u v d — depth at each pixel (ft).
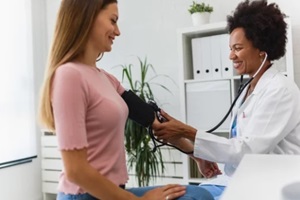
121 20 9.80
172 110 9.20
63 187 2.94
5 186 9.30
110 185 2.72
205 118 7.36
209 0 8.65
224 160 4.22
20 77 10.00
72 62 3.01
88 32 3.04
